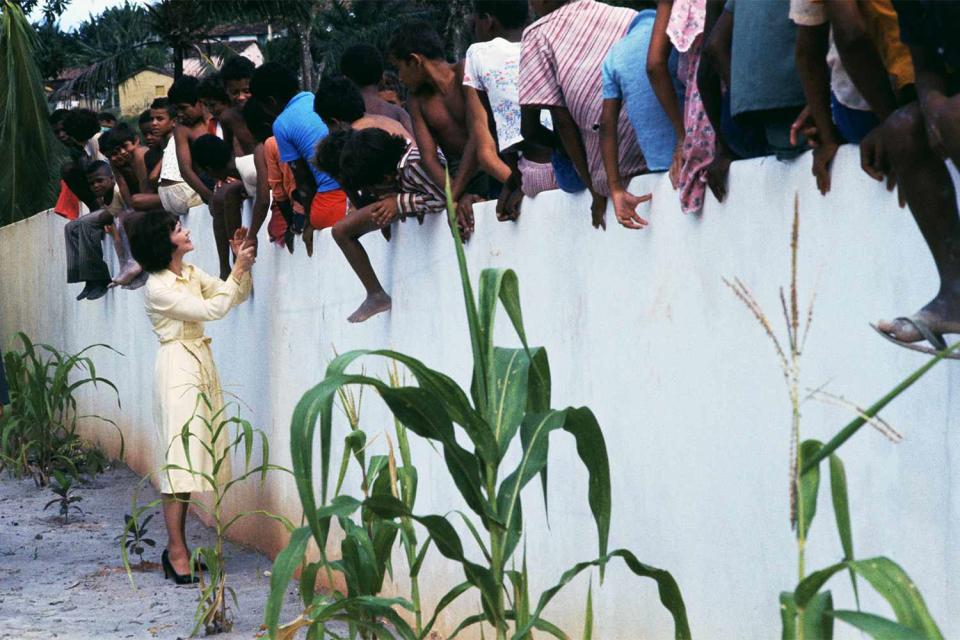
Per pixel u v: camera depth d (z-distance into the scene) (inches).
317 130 242.2
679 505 142.0
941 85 94.8
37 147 613.9
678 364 141.9
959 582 102.0
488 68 181.2
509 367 117.9
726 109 131.1
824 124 115.3
